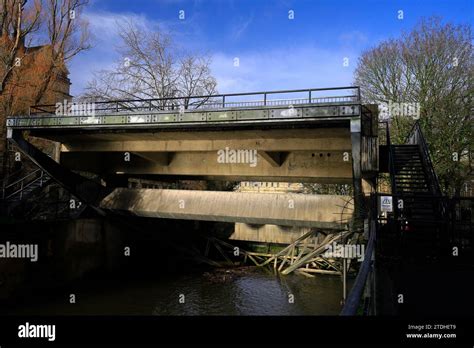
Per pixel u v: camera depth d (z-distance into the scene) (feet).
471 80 82.74
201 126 43.83
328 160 51.31
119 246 75.10
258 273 78.59
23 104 81.20
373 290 20.93
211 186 110.93
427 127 86.79
